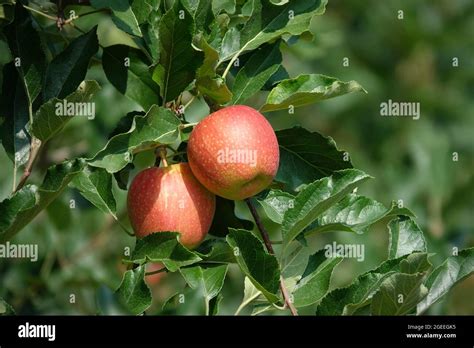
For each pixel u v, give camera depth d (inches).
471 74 343.0
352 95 332.8
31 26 163.0
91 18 243.8
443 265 150.2
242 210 242.7
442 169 259.3
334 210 159.5
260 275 144.2
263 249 142.9
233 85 159.0
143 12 163.2
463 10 347.6
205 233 153.6
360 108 334.0
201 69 151.6
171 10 147.2
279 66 166.1
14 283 220.4
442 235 233.1
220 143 145.6
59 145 238.5
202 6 157.2
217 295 148.9
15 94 164.4
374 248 261.4
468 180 254.2
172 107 158.1
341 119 331.6
